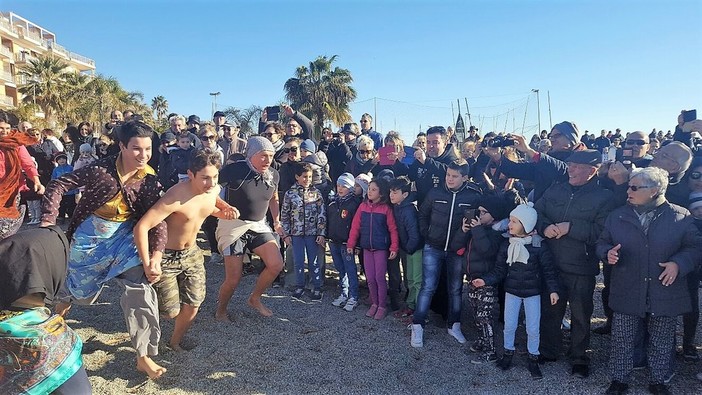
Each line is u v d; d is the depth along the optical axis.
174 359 3.73
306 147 6.35
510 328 3.68
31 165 6.11
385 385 3.44
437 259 4.34
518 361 3.84
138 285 3.22
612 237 3.28
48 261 2.25
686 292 3.18
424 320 4.24
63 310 3.57
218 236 4.35
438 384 3.47
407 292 5.01
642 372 3.59
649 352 3.26
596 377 3.55
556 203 3.71
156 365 3.32
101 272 3.34
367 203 4.87
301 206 5.30
